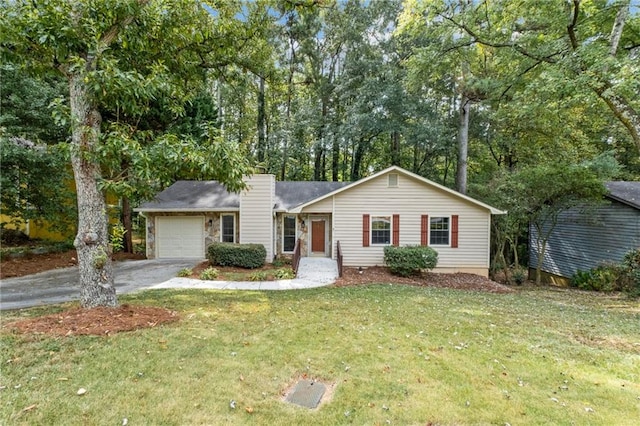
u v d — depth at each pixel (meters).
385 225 13.05
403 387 3.59
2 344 4.16
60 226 13.35
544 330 5.58
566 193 11.41
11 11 4.92
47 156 11.34
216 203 14.13
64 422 2.81
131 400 3.15
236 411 3.08
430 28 12.50
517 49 11.07
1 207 11.51
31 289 8.20
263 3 10.70
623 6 8.79
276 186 16.19
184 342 4.52
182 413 3.00
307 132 22.70
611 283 10.91
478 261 12.80
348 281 10.20
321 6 10.41
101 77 4.91
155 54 7.27
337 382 3.68
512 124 16.38
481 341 4.99
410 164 23.62
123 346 4.26
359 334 5.12
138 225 19.94
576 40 9.80
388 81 18.36
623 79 7.67
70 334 4.52
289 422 2.96
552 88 9.06
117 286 8.87
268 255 13.44
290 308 6.59
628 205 11.22
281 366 3.98
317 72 22.80
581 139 16.72
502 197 12.65
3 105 10.86
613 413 3.19
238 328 5.23
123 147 5.05
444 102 20.22
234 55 10.58
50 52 5.48
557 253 14.44
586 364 4.25
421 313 6.43
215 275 10.12
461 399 3.38
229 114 22.44
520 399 3.40
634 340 5.18
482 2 11.14
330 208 13.16
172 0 6.83
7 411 2.90
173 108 7.23
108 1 5.25
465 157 16.27
